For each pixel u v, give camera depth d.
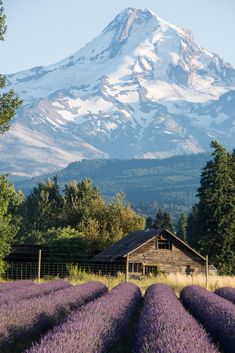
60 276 95.50
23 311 35.97
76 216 166.50
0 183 76.12
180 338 26.22
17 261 112.44
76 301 46.78
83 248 118.94
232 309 40.78
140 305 56.50
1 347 30.53
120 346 34.16
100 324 31.02
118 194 160.88
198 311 44.91
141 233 126.19
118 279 87.00
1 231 77.19
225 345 33.56
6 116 58.34
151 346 24.86
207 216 145.25
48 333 27.98
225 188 144.88
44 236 136.38
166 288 63.25
